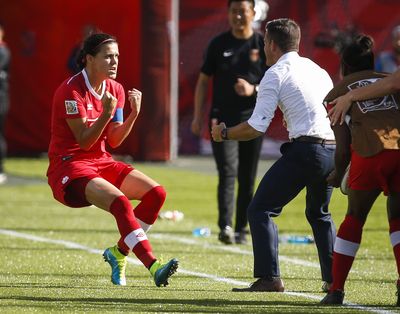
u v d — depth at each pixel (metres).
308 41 78.94
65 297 25.42
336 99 24.12
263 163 78.25
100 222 46.41
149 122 77.88
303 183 26.73
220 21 79.88
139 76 76.88
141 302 24.64
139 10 76.19
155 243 39.44
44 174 69.56
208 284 28.84
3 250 36.47
